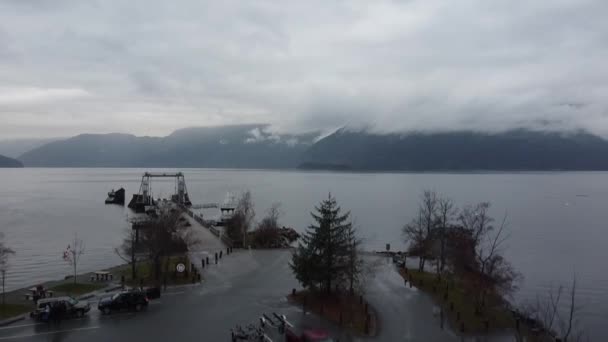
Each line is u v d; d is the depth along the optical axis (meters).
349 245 69.62
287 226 165.62
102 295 60.84
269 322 50.03
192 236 105.31
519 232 163.12
